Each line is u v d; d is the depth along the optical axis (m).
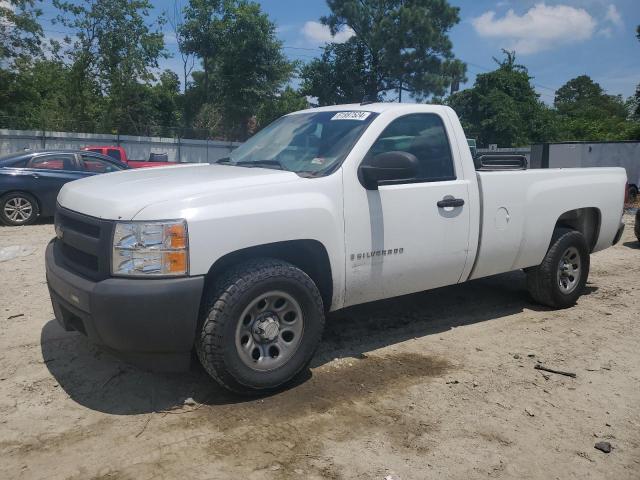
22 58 34.75
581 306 5.98
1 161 10.41
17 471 2.88
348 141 4.17
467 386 3.96
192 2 36.75
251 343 3.59
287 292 3.65
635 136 33.47
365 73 40.53
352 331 5.00
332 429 3.34
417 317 5.43
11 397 3.63
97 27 37.03
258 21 36.91
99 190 3.69
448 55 38.56
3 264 7.16
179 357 3.43
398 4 38.31
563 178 5.57
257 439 3.20
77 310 3.40
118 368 4.06
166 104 40.97
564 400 3.82
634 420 3.59
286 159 4.35
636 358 4.57
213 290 3.45
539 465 3.07
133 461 2.98
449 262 4.62
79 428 3.29
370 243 4.09
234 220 3.43
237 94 37.59
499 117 40.12
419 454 3.12
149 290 3.20
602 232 6.10
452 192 4.56
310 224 3.75
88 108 38.53
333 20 39.12
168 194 3.40
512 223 5.03
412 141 4.46
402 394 3.81
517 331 5.13
